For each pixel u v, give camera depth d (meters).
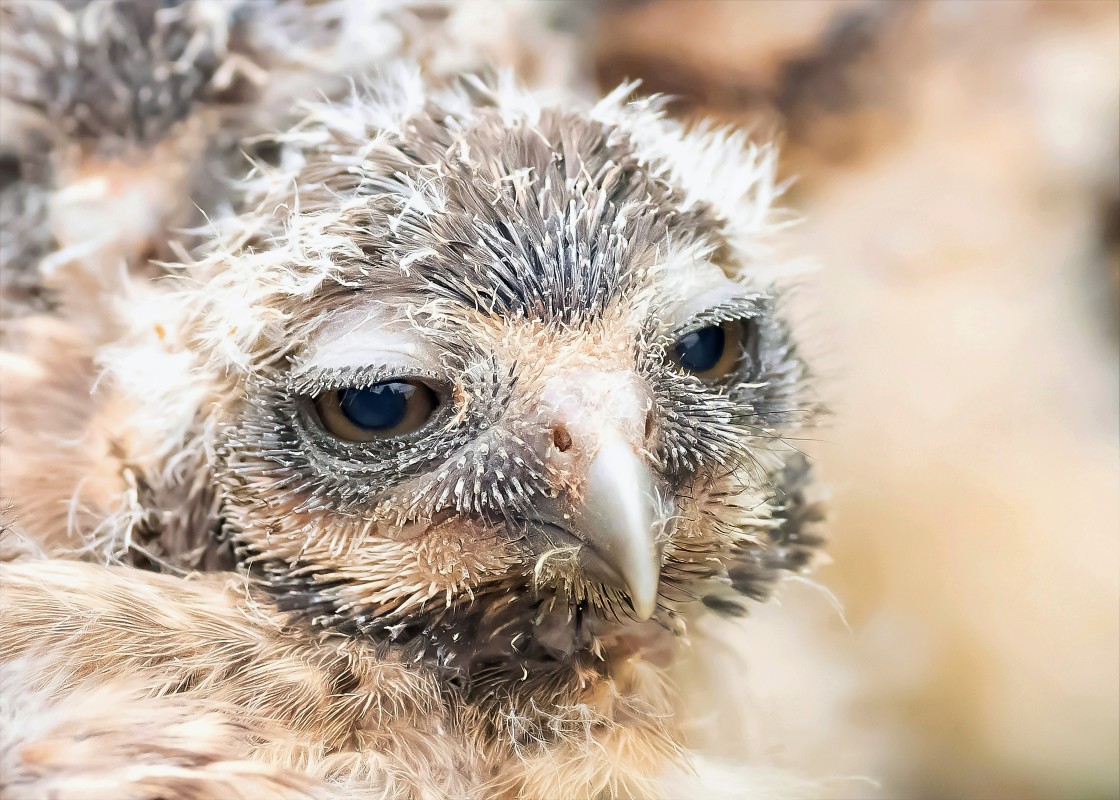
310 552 0.55
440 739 0.55
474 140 0.56
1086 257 0.77
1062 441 0.69
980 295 0.74
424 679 0.55
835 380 0.61
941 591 0.67
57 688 0.54
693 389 0.55
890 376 0.70
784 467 0.57
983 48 0.79
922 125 0.78
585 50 0.76
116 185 0.61
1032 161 0.77
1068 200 0.77
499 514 0.55
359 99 0.58
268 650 0.55
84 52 0.61
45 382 0.59
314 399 0.55
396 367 0.55
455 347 0.55
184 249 0.58
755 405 0.56
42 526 0.57
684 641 0.57
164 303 0.57
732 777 0.57
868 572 0.67
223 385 0.56
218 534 0.56
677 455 0.55
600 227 0.55
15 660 0.54
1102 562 0.66
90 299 0.60
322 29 0.62
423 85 0.60
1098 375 0.73
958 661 0.66
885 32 0.78
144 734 0.54
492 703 0.56
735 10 0.77
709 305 0.56
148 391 0.57
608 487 0.54
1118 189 0.77
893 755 0.65
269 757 0.54
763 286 0.57
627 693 0.56
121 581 0.55
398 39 0.63
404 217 0.55
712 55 0.78
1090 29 0.79
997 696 0.66
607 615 0.56
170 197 0.61
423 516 0.55
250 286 0.55
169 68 0.62
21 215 0.61
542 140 0.56
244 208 0.58
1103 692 0.65
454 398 0.55
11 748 0.53
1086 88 0.78
